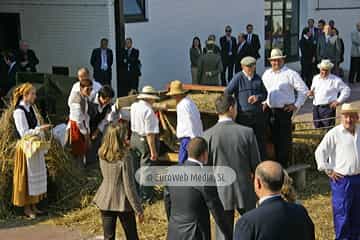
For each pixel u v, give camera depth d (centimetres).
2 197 985
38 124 1000
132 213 774
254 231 500
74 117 1104
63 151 1046
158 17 1941
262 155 988
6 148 993
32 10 1892
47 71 1895
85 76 1108
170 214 693
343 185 822
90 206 997
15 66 1622
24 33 1919
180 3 1995
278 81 1020
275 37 2462
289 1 2489
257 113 977
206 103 1097
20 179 955
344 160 817
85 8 1792
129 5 1869
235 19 2175
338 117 1212
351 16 2492
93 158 1154
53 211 993
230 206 745
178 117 977
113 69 1766
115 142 756
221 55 2014
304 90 1018
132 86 1788
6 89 1614
